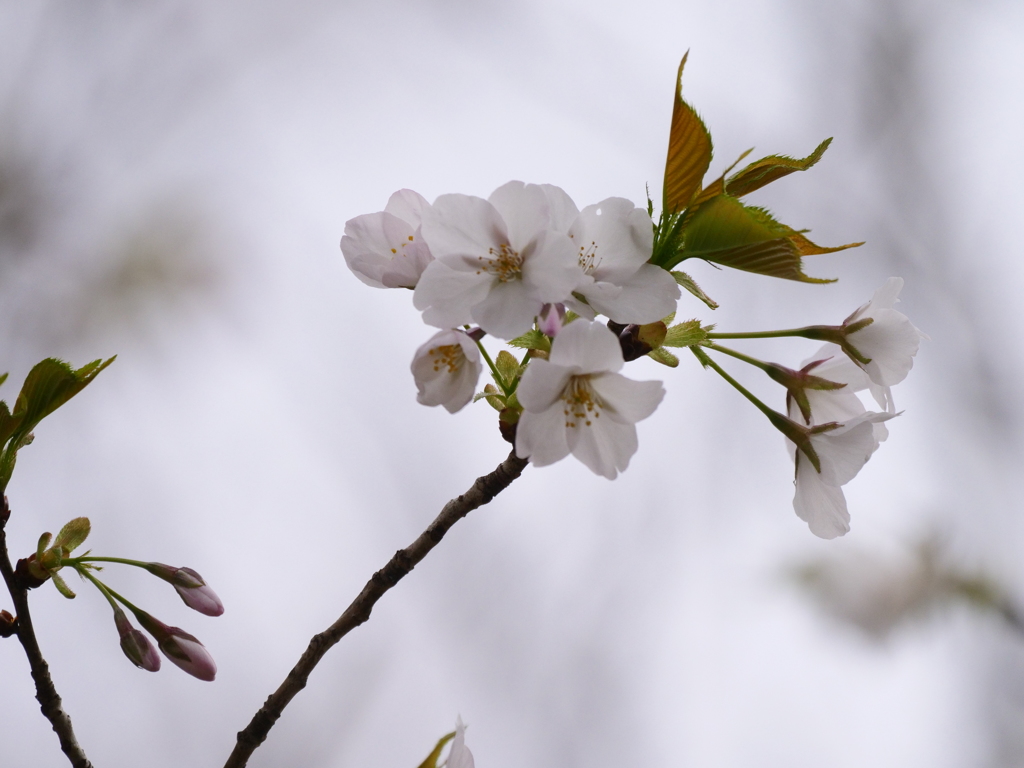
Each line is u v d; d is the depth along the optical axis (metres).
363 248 1.23
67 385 1.21
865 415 1.22
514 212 1.20
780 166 1.22
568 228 1.21
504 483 1.22
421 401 1.20
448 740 1.22
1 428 1.21
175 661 1.23
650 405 1.20
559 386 1.20
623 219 1.21
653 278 1.21
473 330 1.21
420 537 1.22
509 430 1.22
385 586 1.22
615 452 1.20
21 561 1.22
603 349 1.19
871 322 1.23
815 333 1.24
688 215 1.21
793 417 1.24
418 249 1.22
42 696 1.21
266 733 1.22
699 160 1.21
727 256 1.21
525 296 1.20
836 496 1.23
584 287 1.20
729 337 1.23
